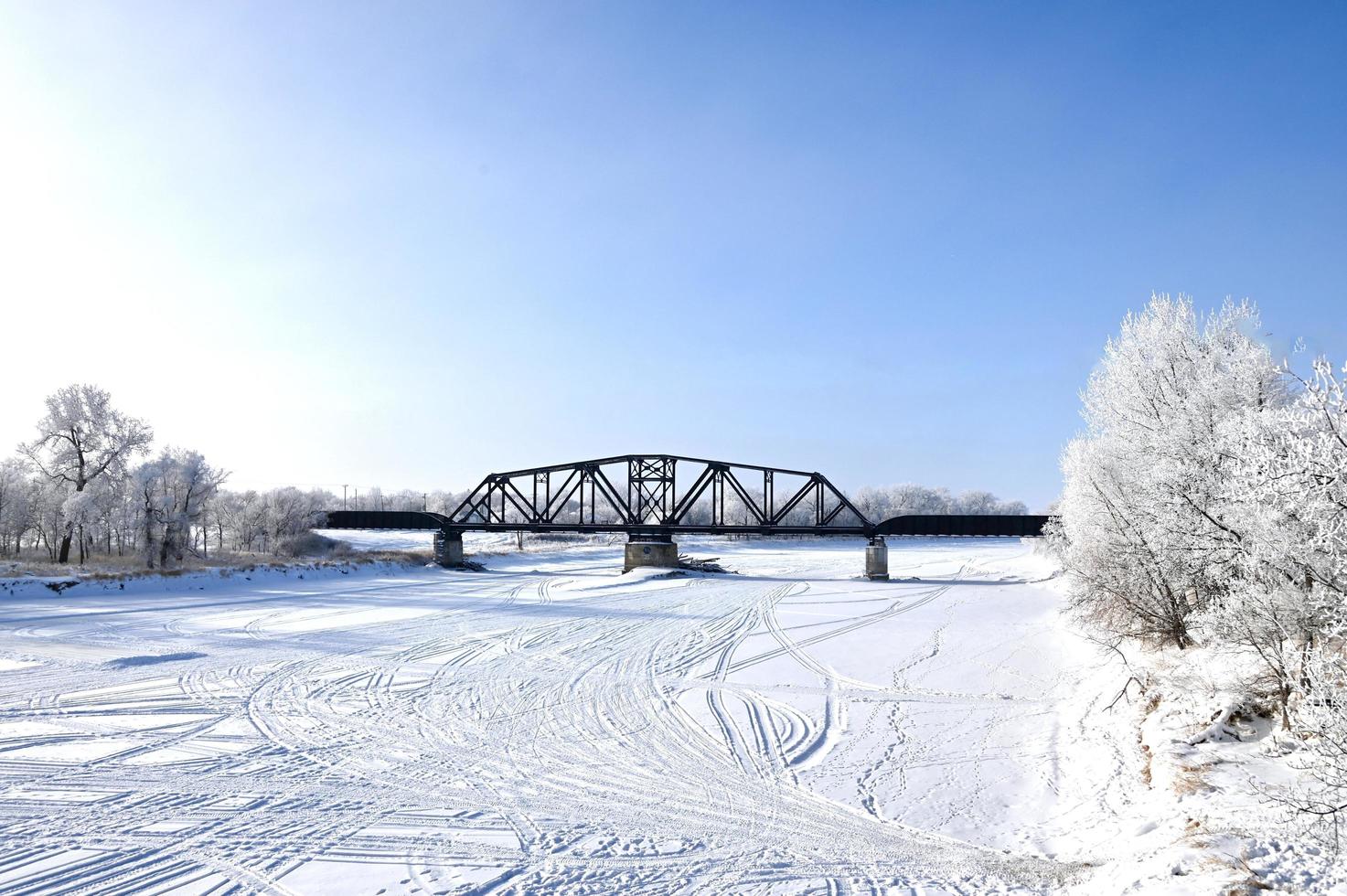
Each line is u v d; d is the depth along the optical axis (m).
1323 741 9.66
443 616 39.25
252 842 12.11
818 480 67.00
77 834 12.26
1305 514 10.66
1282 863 9.26
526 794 14.87
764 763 17.12
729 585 57.22
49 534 69.00
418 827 12.95
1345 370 9.80
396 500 172.25
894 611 42.03
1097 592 27.02
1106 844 12.17
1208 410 21.88
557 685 24.28
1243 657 17.48
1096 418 27.78
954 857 12.18
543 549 101.56
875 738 19.00
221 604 41.78
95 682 22.95
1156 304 26.20
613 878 11.14
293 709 20.64
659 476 69.12
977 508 186.25
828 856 12.17
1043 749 17.98
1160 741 15.73
